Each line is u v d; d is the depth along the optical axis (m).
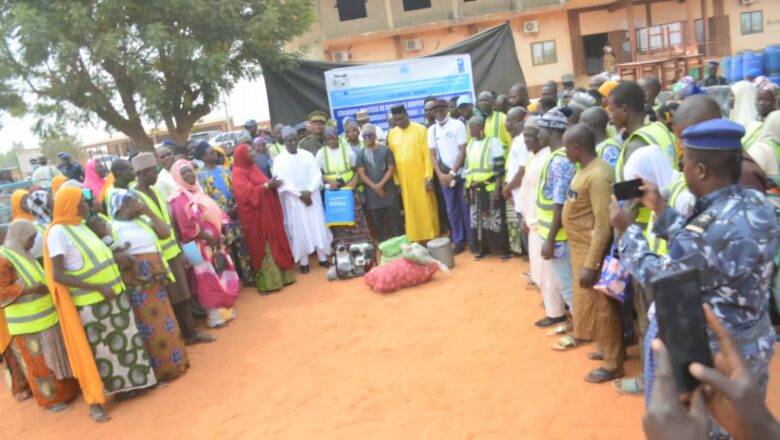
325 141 9.04
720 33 24.70
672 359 1.31
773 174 4.32
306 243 8.52
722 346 1.27
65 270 4.84
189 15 12.99
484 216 7.84
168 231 5.91
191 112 14.85
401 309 6.62
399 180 8.88
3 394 6.01
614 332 4.29
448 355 5.24
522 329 5.57
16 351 5.59
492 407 4.28
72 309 4.92
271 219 7.88
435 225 8.95
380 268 7.37
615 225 2.63
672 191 3.25
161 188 7.17
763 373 2.32
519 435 3.88
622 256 2.51
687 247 2.22
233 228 8.22
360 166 8.80
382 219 9.02
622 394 4.20
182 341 5.72
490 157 7.66
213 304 6.66
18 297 5.02
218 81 14.02
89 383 4.96
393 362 5.27
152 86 13.02
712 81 11.95
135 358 5.20
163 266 5.55
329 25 23.53
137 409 5.10
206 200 6.75
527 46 24.09
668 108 6.22
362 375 5.10
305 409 4.66
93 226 5.17
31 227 5.11
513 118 6.79
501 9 23.84
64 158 15.12
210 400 5.07
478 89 11.04
